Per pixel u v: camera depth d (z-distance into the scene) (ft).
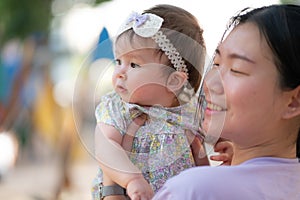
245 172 6.26
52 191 29.19
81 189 29.84
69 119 28.50
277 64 6.35
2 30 20.24
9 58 28.96
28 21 19.74
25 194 29.30
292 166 6.56
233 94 6.41
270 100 6.41
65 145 28.89
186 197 6.09
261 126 6.49
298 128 6.71
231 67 6.48
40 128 30.58
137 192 6.77
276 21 6.39
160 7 7.50
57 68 29.53
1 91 29.45
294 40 6.34
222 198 6.07
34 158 34.45
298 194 6.50
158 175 7.14
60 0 19.85
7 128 30.63
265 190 6.25
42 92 29.68
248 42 6.41
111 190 7.23
